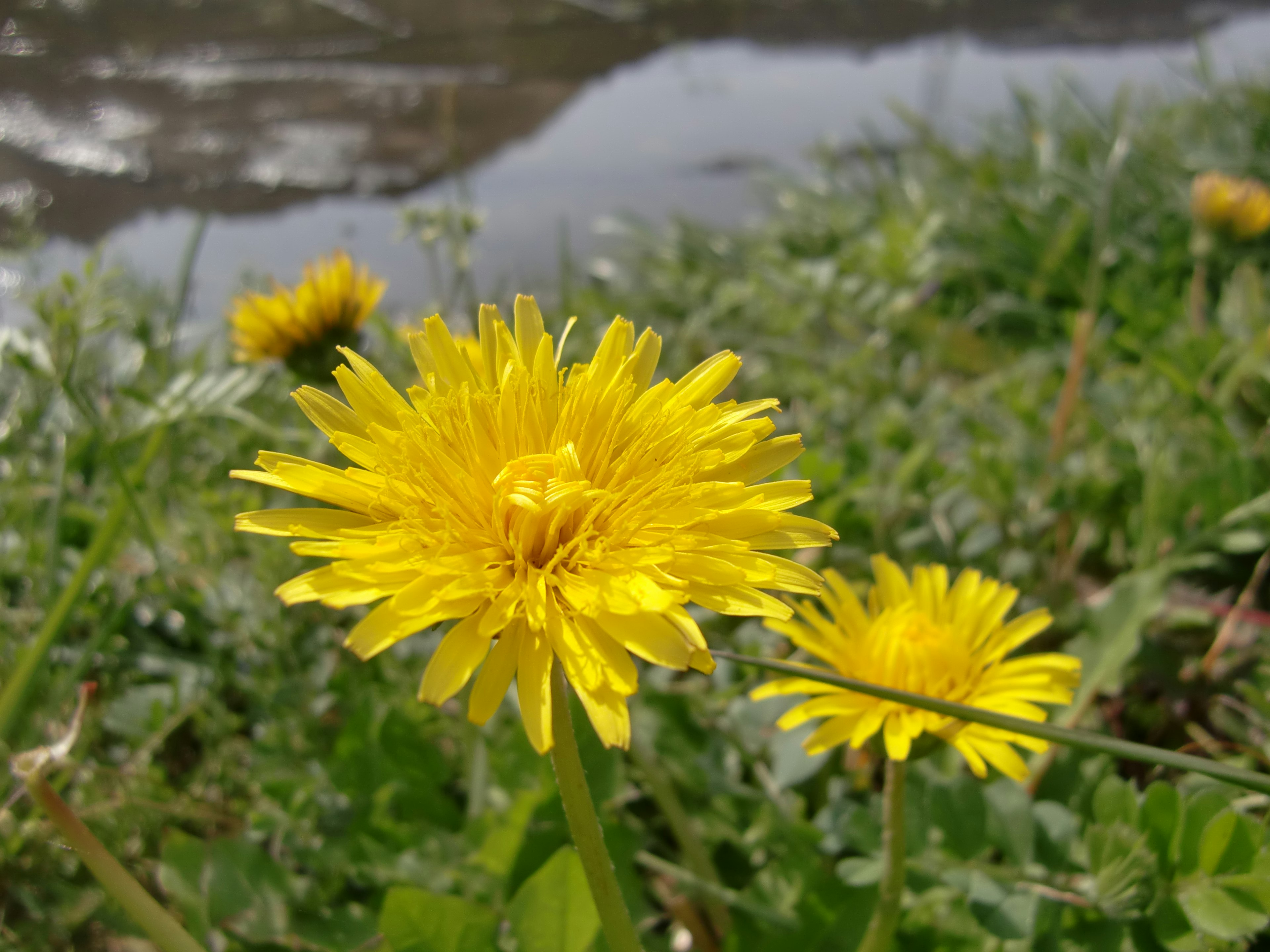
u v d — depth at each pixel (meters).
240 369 0.16
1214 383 0.23
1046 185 0.35
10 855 0.13
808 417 0.24
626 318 0.31
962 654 0.11
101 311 0.15
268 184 0.41
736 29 0.69
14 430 0.18
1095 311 0.21
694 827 0.14
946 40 0.64
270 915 0.12
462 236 0.23
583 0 0.75
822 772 0.15
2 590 0.17
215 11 0.70
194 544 0.17
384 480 0.09
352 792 0.14
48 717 0.14
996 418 0.24
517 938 0.10
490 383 0.10
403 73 0.58
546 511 0.09
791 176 0.40
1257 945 0.12
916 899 0.12
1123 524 0.20
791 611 0.08
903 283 0.28
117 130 0.46
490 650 0.08
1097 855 0.11
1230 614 0.17
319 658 0.16
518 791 0.13
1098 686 0.15
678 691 0.16
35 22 0.65
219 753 0.15
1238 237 0.24
